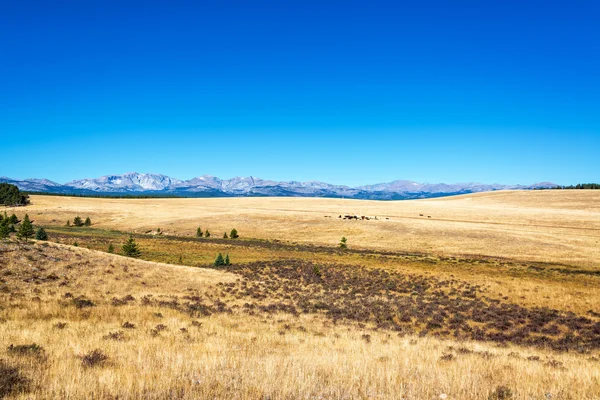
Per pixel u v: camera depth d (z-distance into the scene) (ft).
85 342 41.32
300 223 359.05
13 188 502.38
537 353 62.39
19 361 30.50
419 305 107.86
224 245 262.47
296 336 58.49
